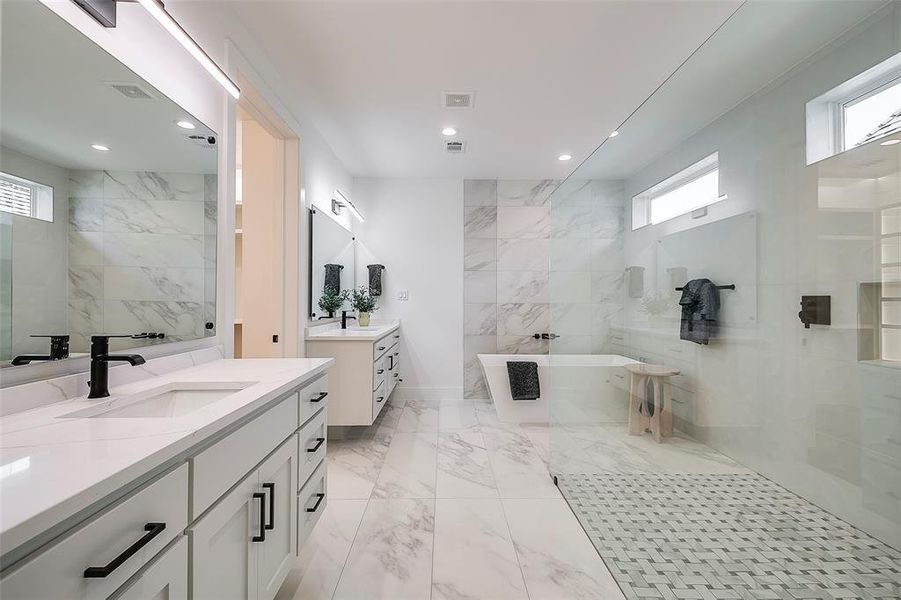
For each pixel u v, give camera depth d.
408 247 4.80
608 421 2.15
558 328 2.91
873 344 1.03
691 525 1.47
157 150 1.49
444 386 4.80
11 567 0.52
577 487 2.35
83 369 1.21
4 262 0.97
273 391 1.25
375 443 3.32
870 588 0.99
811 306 1.20
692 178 1.74
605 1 1.92
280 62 2.42
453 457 3.02
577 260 2.69
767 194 1.37
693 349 1.66
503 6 1.96
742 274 1.45
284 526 1.40
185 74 1.66
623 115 3.11
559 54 2.34
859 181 1.08
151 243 1.47
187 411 1.37
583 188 2.67
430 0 1.92
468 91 2.76
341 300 3.86
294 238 3.00
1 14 0.96
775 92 1.35
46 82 1.07
